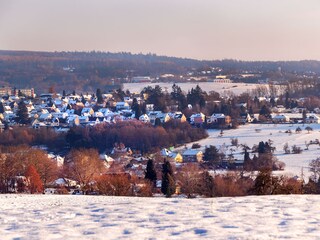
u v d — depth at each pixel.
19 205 33.25
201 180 81.00
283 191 46.34
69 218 24.73
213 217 23.95
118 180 72.00
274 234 20.09
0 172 88.56
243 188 75.25
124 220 23.69
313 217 23.78
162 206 27.88
